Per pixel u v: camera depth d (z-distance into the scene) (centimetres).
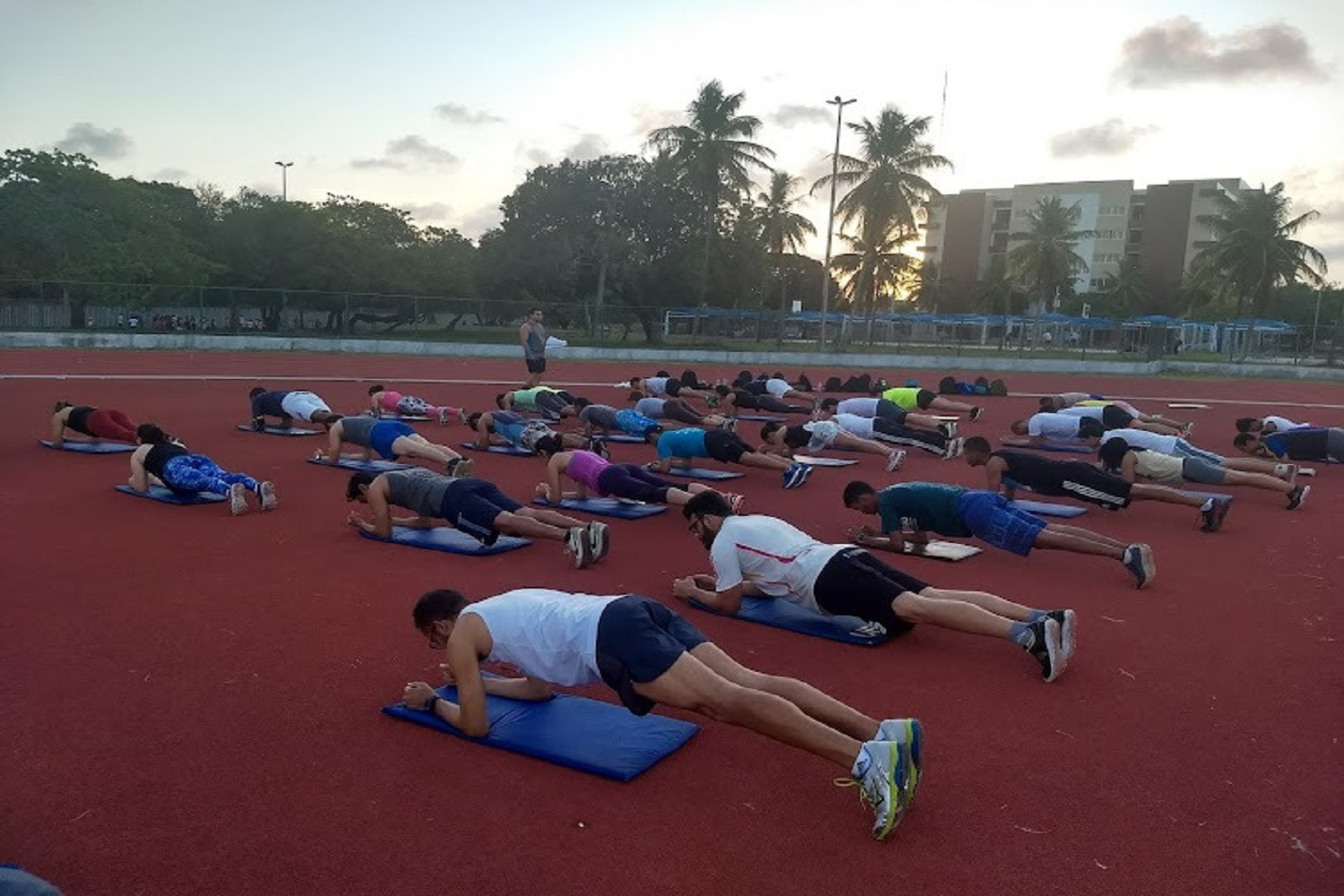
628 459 1343
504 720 459
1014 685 533
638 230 4719
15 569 708
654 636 407
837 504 1038
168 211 4303
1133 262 8112
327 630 593
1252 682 548
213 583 682
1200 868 360
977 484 1195
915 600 550
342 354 3447
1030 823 388
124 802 389
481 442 1321
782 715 381
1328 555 855
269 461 1194
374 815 381
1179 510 1051
